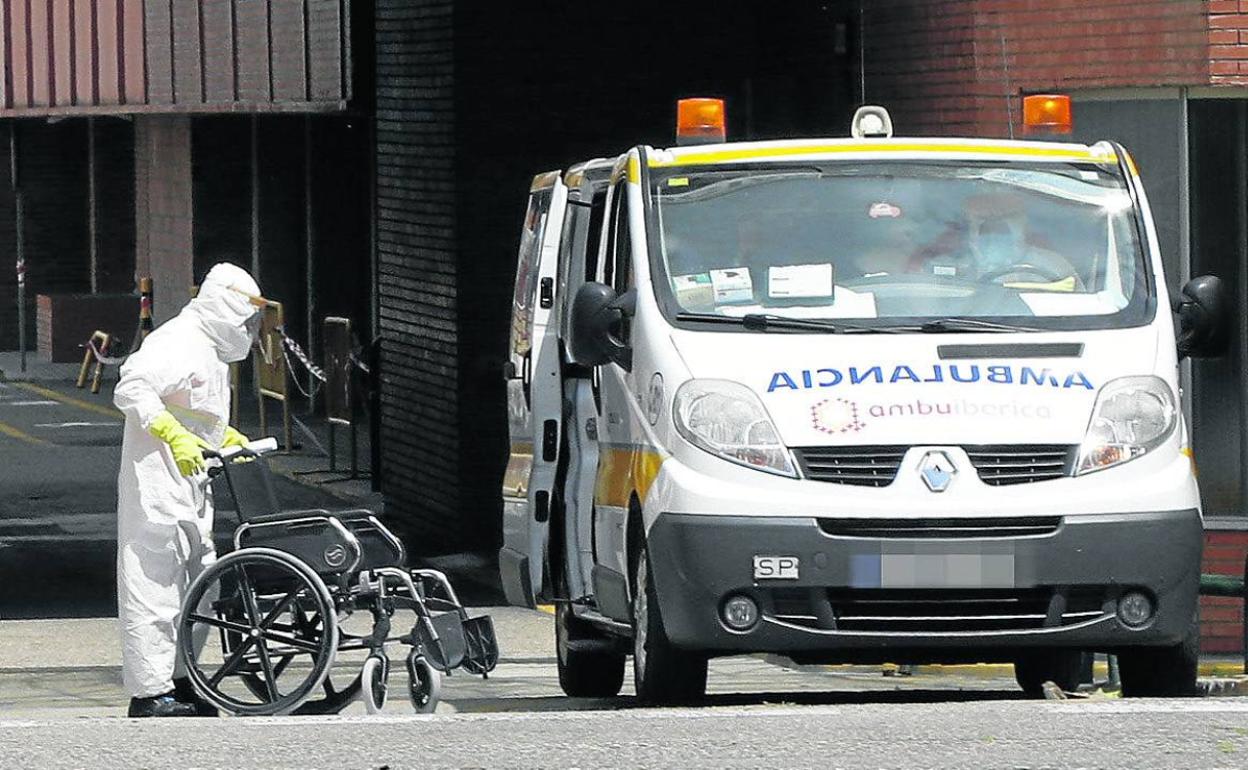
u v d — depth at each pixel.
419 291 52.81
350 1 57.56
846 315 25.86
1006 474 24.42
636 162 27.48
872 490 24.22
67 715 30.47
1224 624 40.56
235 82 69.38
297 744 21.20
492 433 50.94
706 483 24.50
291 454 71.19
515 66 50.31
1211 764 19.59
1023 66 41.53
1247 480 40.69
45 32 87.25
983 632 24.31
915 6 43.72
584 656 31.97
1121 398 24.98
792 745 20.64
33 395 90.50
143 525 27.09
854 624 24.33
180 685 27.86
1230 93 40.06
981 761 19.77
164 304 94.94
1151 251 26.75
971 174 27.44
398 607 27.17
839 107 46.53
